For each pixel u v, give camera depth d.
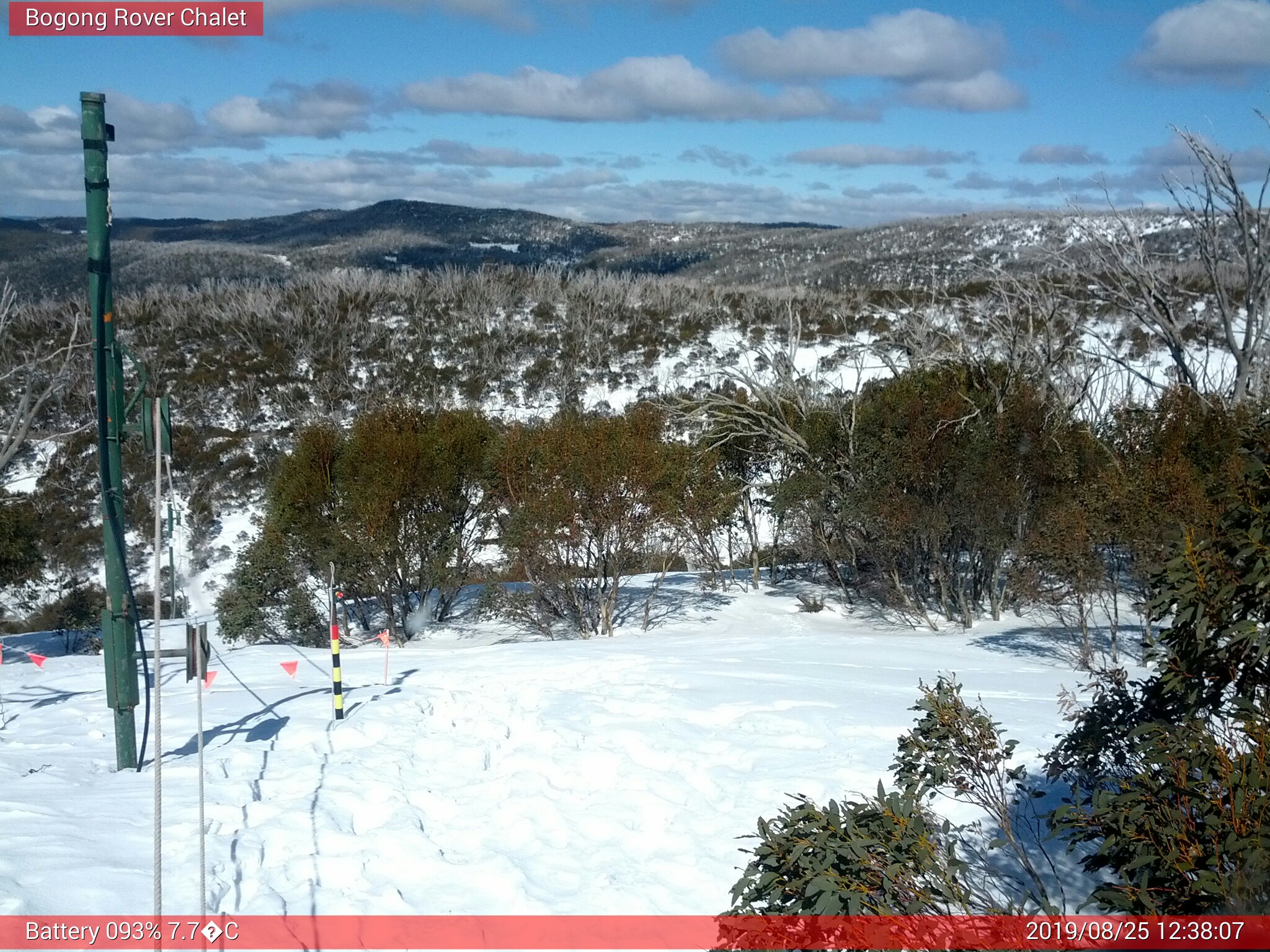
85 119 7.77
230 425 42.78
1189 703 4.28
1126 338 35.69
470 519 23.33
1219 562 4.20
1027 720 9.60
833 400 26.03
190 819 6.74
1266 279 23.22
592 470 20.61
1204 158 23.48
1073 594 16.23
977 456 19.53
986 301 32.50
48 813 6.74
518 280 66.69
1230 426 17.75
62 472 37.28
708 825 7.09
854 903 3.89
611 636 20.56
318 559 21.70
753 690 11.39
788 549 27.33
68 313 50.38
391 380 48.56
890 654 15.22
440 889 6.00
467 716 10.48
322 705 10.74
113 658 8.23
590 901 5.85
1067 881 5.64
